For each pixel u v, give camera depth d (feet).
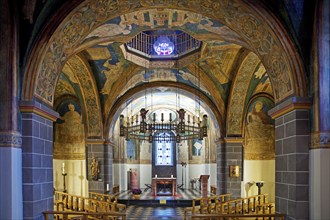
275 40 27.07
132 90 61.05
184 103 87.66
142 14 33.17
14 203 24.14
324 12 24.58
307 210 25.31
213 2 28.09
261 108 58.95
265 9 26.05
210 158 89.97
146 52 55.88
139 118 93.97
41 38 25.81
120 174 90.33
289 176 26.73
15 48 24.73
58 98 62.90
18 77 25.35
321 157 24.02
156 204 71.26
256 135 59.11
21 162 25.53
